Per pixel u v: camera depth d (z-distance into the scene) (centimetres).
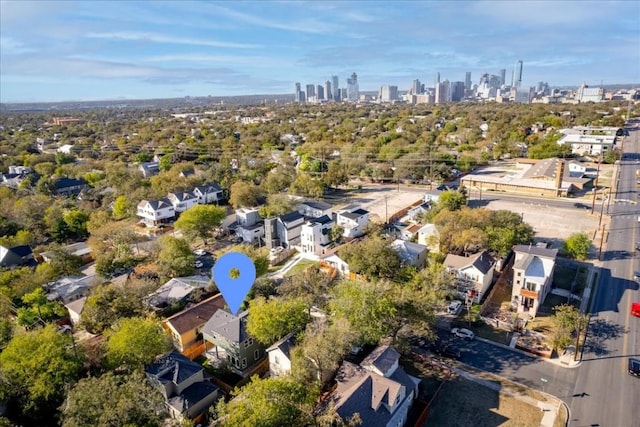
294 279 4744
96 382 2806
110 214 8431
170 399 3142
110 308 4341
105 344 3747
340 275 5584
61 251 5894
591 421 3078
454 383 3525
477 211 6156
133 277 5359
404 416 3036
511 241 5528
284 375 3275
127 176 10050
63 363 3231
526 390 3412
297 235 6944
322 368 3309
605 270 5416
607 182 9638
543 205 8262
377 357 3300
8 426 2775
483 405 3262
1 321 4191
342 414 2697
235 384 3681
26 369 3156
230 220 7575
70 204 8812
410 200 8994
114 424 2475
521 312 4544
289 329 3788
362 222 7019
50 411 3161
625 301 4672
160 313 4709
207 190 9119
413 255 5472
